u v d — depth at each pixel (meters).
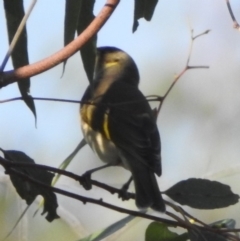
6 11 6.53
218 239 6.62
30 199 7.13
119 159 8.76
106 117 8.66
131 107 8.78
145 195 7.72
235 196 7.00
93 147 8.89
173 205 7.11
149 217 6.35
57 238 9.70
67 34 6.55
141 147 8.41
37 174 7.14
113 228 6.97
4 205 8.91
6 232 8.98
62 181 9.56
